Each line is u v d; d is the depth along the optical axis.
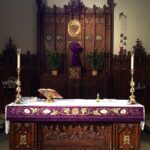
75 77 12.07
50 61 12.21
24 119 6.37
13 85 11.83
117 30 12.59
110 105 6.41
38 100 7.16
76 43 12.23
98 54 12.17
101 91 12.10
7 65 12.53
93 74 12.15
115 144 6.50
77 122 6.64
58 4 12.64
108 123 6.59
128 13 12.58
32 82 12.61
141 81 12.46
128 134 6.48
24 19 12.64
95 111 6.35
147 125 10.18
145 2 12.53
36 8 12.63
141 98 12.06
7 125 6.40
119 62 12.49
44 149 6.72
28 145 6.53
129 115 6.33
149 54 12.52
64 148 6.72
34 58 12.60
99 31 12.46
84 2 12.62
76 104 6.50
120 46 12.58
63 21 12.53
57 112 6.36
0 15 12.62
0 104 12.22
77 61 12.19
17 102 6.59
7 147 7.86
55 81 12.17
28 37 12.65
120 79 12.50
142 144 8.17
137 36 12.56
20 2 12.63
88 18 12.46
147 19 12.53
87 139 6.68
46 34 12.53
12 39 12.63
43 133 6.71
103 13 12.41
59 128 6.70
